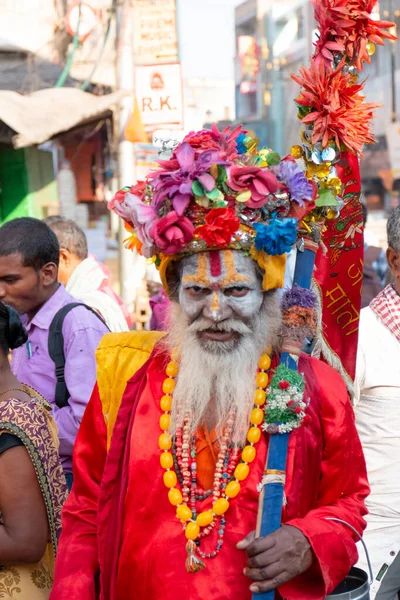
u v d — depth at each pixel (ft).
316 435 6.35
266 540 5.81
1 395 7.48
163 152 6.73
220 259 6.10
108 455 6.51
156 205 6.19
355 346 7.55
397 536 9.32
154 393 6.53
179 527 6.16
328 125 6.48
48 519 7.18
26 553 6.96
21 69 25.17
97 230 29.27
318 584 6.21
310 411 6.35
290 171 6.21
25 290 10.17
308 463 6.26
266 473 6.06
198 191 5.99
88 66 25.94
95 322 10.36
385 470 9.32
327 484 6.49
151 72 20.72
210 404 6.40
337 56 6.71
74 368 10.05
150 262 6.70
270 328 6.43
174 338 6.61
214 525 6.12
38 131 21.18
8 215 28.91
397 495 9.32
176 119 20.68
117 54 22.65
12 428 7.01
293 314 6.34
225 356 6.22
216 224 5.92
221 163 5.99
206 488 6.27
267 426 6.13
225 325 6.15
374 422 9.37
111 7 24.66
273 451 6.10
